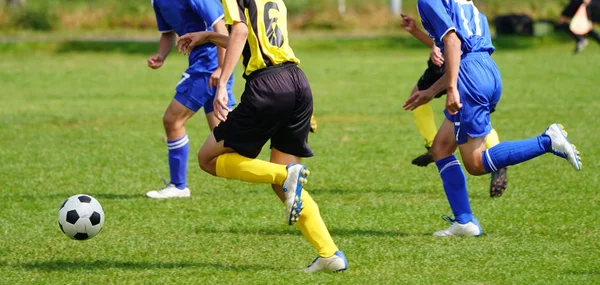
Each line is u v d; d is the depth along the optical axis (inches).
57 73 3176.7
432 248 831.7
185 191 1141.7
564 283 705.6
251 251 834.2
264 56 724.0
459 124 840.9
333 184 1221.7
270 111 717.9
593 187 1151.6
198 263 788.6
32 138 1706.4
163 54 1122.7
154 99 2433.6
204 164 745.6
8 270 769.6
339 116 2031.3
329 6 4970.5
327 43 4237.2
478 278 723.4
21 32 4579.2
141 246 858.1
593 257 789.9
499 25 4303.6
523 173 1264.8
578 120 1856.5
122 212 1030.4
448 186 887.7
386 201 1091.3
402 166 1363.2
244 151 724.7
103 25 4751.5
